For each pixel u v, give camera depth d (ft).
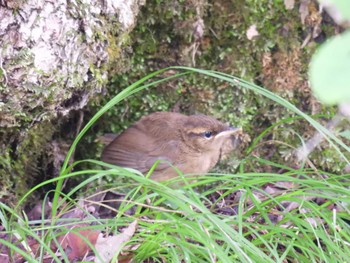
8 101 14.78
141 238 14.28
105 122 20.85
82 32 15.51
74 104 16.69
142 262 14.30
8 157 17.70
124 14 16.60
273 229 13.87
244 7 19.97
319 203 18.43
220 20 20.20
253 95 20.85
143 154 19.86
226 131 19.98
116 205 19.56
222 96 20.93
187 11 19.69
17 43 14.37
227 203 18.83
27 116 15.61
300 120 20.90
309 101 20.76
